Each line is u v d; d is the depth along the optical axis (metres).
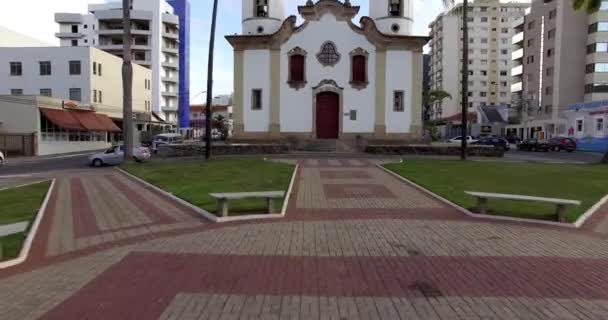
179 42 90.81
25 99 39.81
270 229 8.80
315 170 18.56
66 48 51.72
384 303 5.18
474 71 108.50
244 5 35.44
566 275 6.13
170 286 5.75
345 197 12.38
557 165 21.02
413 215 10.10
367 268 6.42
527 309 5.00
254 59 33.19
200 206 10.98
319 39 33.00
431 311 4.95
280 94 33.12
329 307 5.07
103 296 5.45
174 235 8.45
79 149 47.06
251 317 4.82
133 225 9.36
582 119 51.28
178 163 21.97
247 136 33.38
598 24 61.22
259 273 6.22
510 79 108.56
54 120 41.22
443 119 97.31
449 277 6.04
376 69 32.84
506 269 6.37
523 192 12.96
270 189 13.34
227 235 8.36
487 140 48.28
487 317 4.79
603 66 61.56
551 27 66.50
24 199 12.82
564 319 4.74
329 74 33.06
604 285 5.75
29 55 51.97
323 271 6.29
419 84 32.84
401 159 23.97
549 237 8.22
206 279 6.00
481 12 107.62
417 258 6.89
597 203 11.46
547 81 67.56
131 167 20.84
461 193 12.65
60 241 8.18
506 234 8.41
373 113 33.00
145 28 83.69
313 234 8.38
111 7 87.44
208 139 23.62
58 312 4.99
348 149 31.56
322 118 33.34
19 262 6.94
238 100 33.41
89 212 10.76
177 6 91.19
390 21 34.16
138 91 65.50
